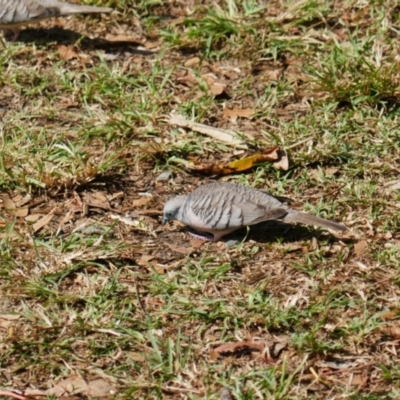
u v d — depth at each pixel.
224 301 10.47
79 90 14.23
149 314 10.34
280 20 15.59
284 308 10.36
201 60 14.84
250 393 9.23
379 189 12.32
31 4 15.33
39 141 13.12
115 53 15.29
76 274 10.91
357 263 11.03
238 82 14.54
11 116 13.81
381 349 9.88
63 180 12.28
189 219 11.36
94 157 12.90
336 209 11.97
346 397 9.20
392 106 13.79
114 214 11.98
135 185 12.52
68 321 10.23
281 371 9.54
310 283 10.73
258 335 10.07
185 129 13.48
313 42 15.13
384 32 15.10
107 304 10.41
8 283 10.75
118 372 9.62
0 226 11.66
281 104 14.02
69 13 15.44
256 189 11.66
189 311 10.28
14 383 9.55
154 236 11.60
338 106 13.88
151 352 9.84
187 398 9.32
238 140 13.18
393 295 10.56
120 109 13.81
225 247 11.35
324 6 15.78
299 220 11.03
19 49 15.17
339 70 14.30
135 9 16.19
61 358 9.79
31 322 10.23
